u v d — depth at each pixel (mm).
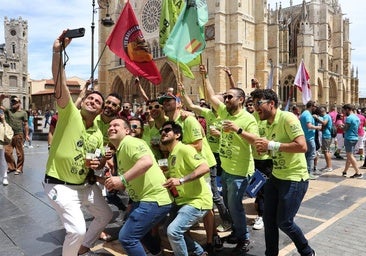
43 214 8789
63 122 5320
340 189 12102
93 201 5691
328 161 15664
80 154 5359
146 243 6258
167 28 10828
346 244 7059
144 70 10203
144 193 5254
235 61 53469
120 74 67750
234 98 6754
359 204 10133
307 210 9523
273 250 6004
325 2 76250
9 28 102000
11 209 9203
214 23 54219
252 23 57531
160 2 58938
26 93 104938
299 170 5707
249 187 7637
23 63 104062
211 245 6629
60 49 5043
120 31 10086
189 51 9242
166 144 5906
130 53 10125
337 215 9055
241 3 54156
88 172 5578
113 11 66812
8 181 12695
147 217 5125
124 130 5395
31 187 11719
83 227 5223
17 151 14344
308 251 5836
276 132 5867
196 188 5758
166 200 5316
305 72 22031
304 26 69375
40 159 18688
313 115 15109
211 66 54875
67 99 5219
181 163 5727
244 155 6598
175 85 58469
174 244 5398
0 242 6992
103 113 7430
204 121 10828
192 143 6648
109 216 5949
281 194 5723
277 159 5773
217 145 8938
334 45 82438
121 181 4855
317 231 7812
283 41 72812
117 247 6898
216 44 53406
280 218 5738
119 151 5230
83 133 5414
